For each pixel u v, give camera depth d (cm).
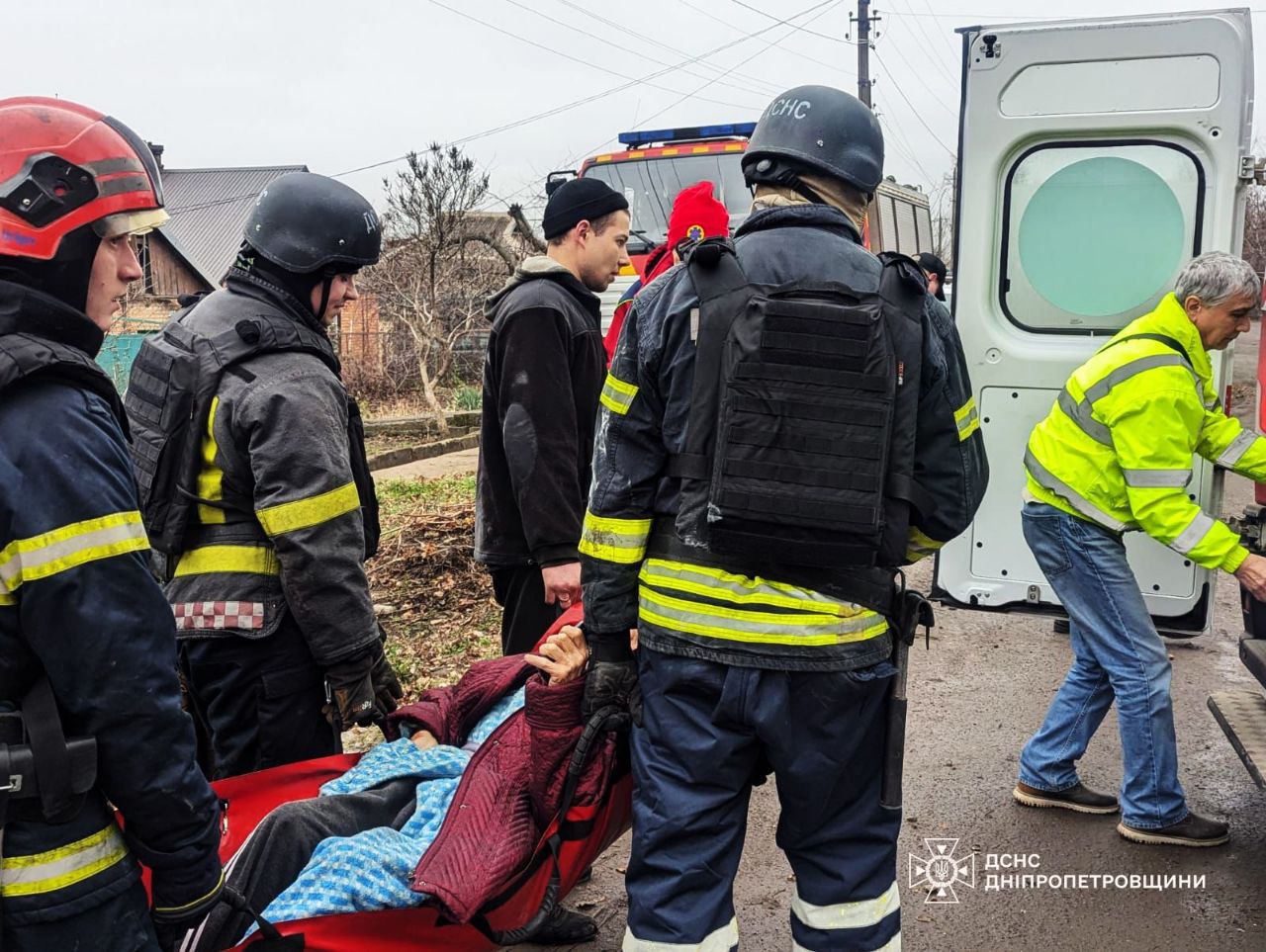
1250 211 1558
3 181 166
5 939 161
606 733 248
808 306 209
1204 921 329
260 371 272
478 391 1702
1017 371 445
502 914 247
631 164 1092
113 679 162
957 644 602
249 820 260
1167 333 350
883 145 238
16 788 158
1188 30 408
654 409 223
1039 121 430
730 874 227
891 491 214
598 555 227
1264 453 362
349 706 282
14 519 157
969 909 337
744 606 214
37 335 165
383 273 1775
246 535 277
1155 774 371
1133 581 372
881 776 232
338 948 222
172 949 186
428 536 733
